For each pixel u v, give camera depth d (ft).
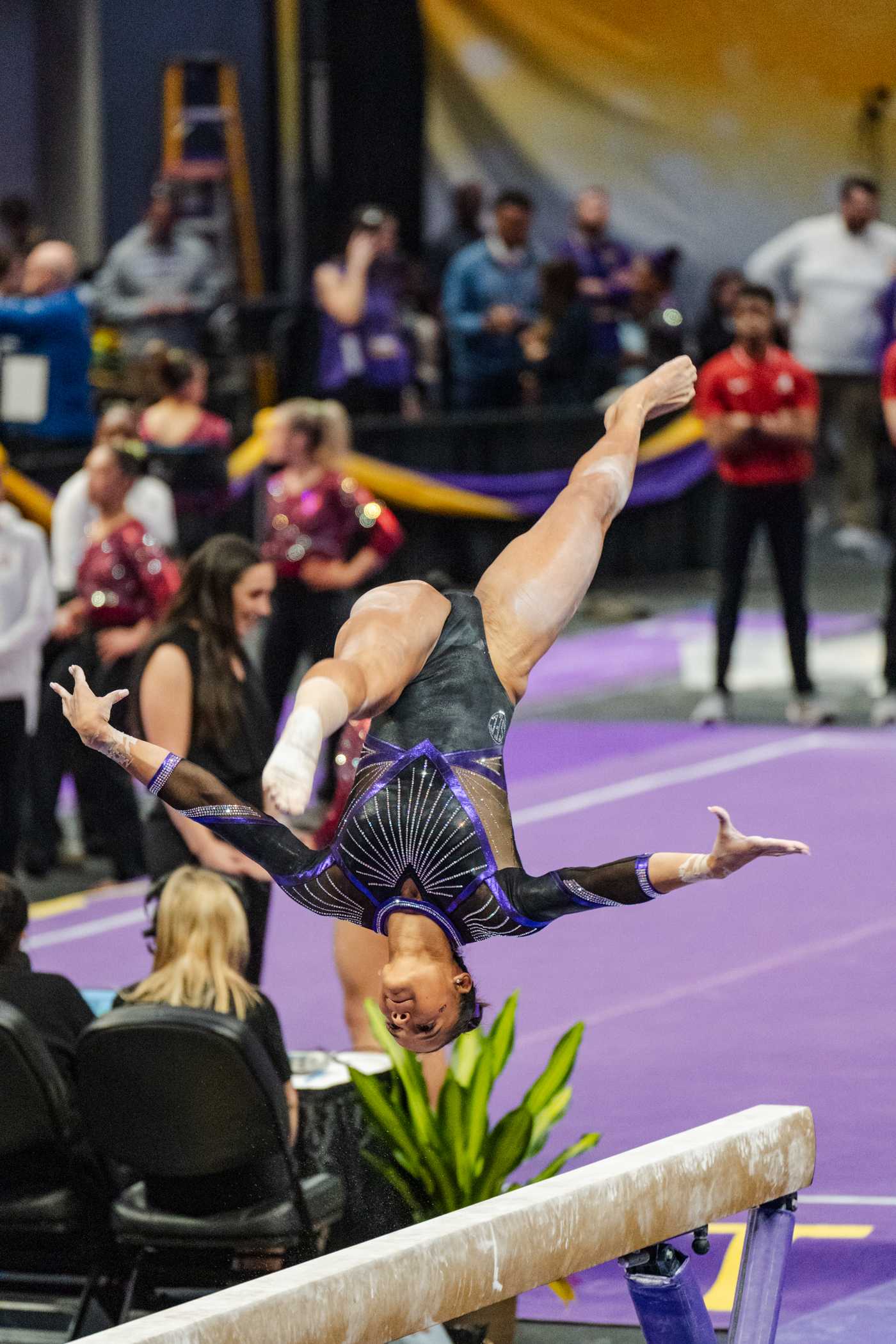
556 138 98.32
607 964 38.09
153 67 98.22
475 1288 17.26
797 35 95.55
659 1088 31.12
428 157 98.73
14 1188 23.86
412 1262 16.75
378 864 16.25
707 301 96.32
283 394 82.99
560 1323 24.04
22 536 40.11
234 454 68.28
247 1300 15.78
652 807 49.21
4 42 102.47
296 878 16.47
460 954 16.47
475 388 77.20
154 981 23.76
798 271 79.30
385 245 75.72
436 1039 16.26
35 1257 23.62
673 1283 18.97
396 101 97.60
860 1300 23.71
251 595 29.27
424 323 83.71
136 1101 22.52
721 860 14.33
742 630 71.82
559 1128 29.55
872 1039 33.06
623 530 80.94
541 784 52.29
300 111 95.81
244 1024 22.36
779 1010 34.78
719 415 55.16
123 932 41.37
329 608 46.60
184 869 24.43
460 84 98.07
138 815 44.73
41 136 102.94
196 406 61.87
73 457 59.62
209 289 79.71
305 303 82.17
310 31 95.20
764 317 53.47
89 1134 22.99
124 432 48.03
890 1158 27.94
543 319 78.48
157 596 41.98
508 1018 24.95
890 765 52.49
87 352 61.11
